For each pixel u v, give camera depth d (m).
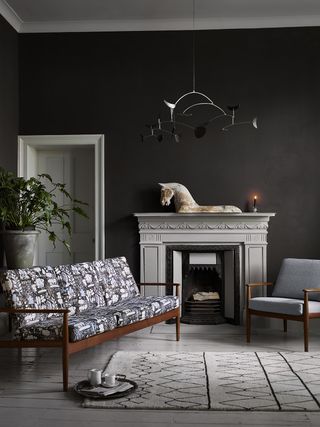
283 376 3.82
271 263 6.03
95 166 6.23
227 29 6.16
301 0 5.66
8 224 5.25
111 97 6.23
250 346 4.88
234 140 6.13
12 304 3.89
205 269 6.34
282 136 6.09
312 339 5.19
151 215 5.96
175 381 3.70
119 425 2.93
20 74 6.28
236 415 3.08
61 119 6.24
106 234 6.20
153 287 6.06
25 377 3.87
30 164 6.35
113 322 4.18
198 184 6.15
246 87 6.14
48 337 3.69
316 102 6.07
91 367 4.13
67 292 4.48
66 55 6.26
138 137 6.21
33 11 5.92
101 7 5.84
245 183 6.11
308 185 6.05
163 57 6.20
